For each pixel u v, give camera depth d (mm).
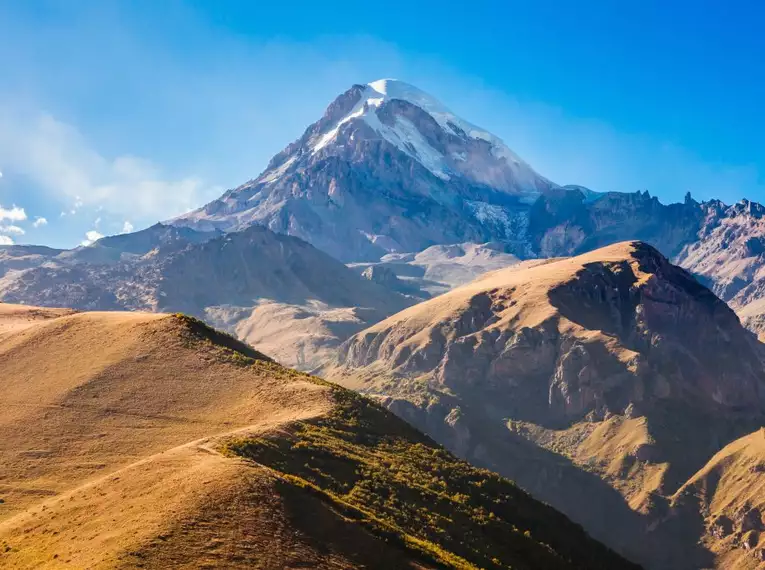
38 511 109875
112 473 121500
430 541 125938
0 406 158125
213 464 112312
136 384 164500
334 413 160875
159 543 91250
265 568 90438
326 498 111125
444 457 164125
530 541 146000
